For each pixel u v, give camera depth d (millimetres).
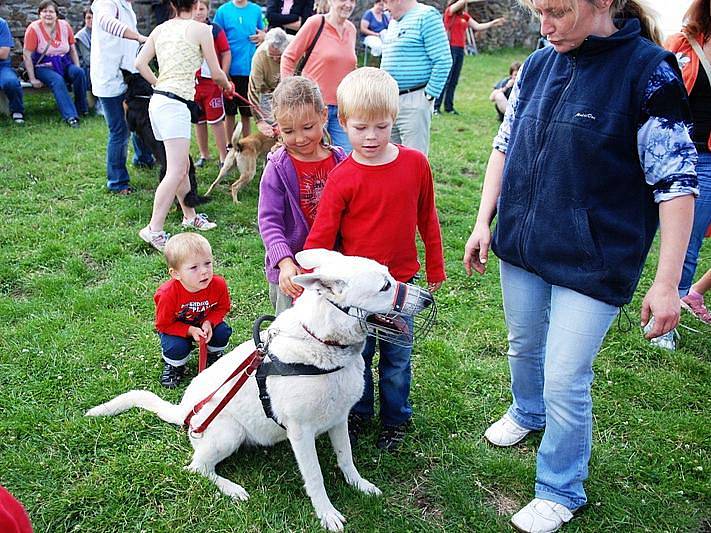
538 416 3262
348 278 2412
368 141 2570
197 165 7902
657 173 2207
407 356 3086
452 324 4492
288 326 2629
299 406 2584
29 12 11852
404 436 3314
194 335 3590
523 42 20844
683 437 3361
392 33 5496
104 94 6328
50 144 8359
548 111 2432
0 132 8859
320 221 2742
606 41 2225
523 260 2648
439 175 7957
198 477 2908
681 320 4637
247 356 2895
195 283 3475
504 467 3098
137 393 3252
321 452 3182
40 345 3936
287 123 2709
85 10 12422
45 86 9789
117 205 6363
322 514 2750
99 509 2787
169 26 5414
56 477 2941
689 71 3762
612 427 3457
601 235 2381
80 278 4891
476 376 3879
